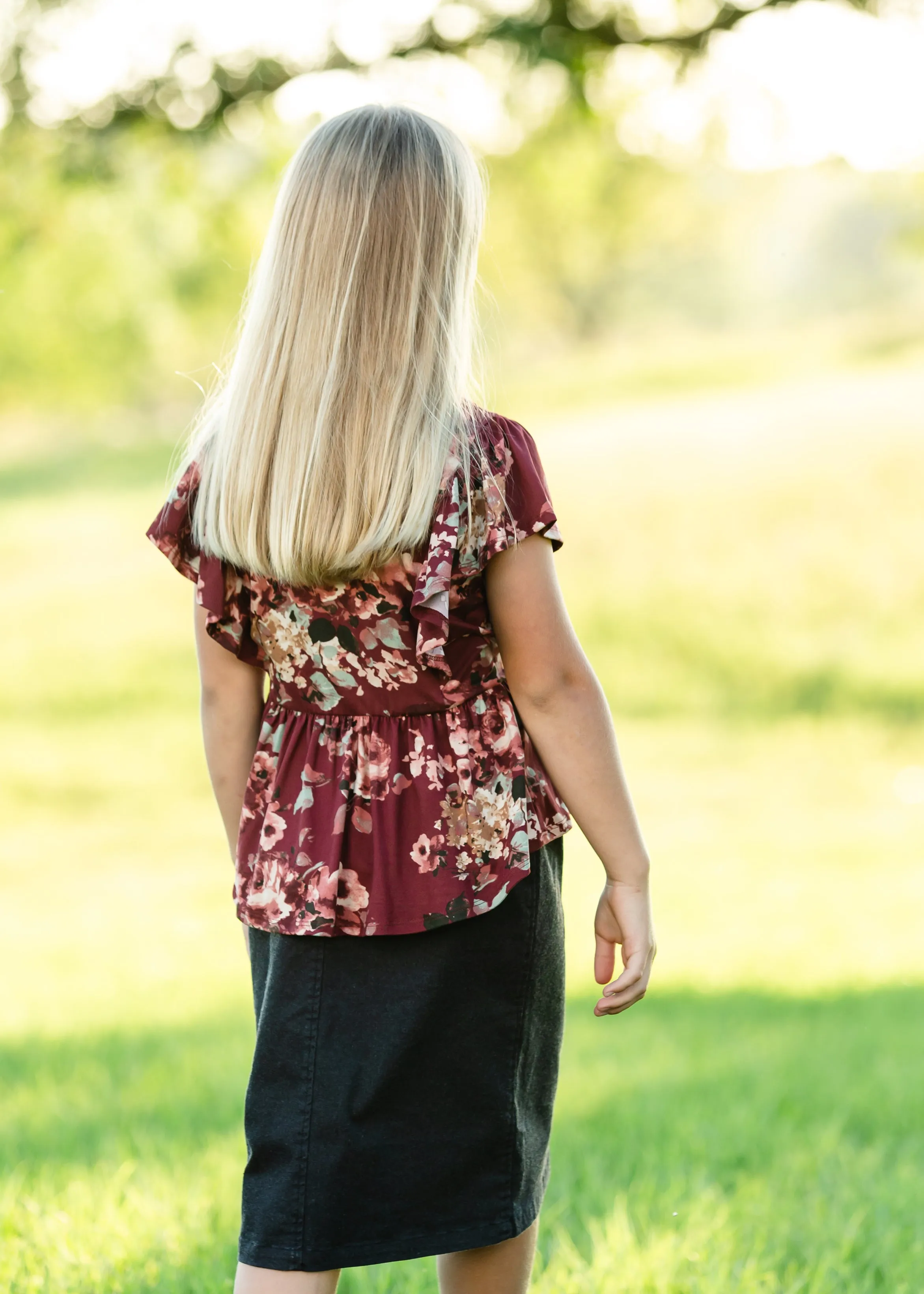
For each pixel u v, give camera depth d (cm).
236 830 271
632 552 2541
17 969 895
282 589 244
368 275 237
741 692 2056
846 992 760
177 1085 550
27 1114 513
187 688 2222
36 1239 364
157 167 1128
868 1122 502
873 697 1995
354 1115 236
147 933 1016
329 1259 234
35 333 3347
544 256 4756
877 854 1273
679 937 962
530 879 246
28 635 2489
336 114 251
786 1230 377
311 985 239
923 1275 349
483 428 243
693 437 3050
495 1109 242
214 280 2664
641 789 1616
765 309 6750
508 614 244
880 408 3039
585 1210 392
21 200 1145
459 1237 240
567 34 948
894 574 2344
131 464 3884
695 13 967
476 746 243
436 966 238
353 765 244
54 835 1515
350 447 232
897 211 2866
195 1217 382
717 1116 503
